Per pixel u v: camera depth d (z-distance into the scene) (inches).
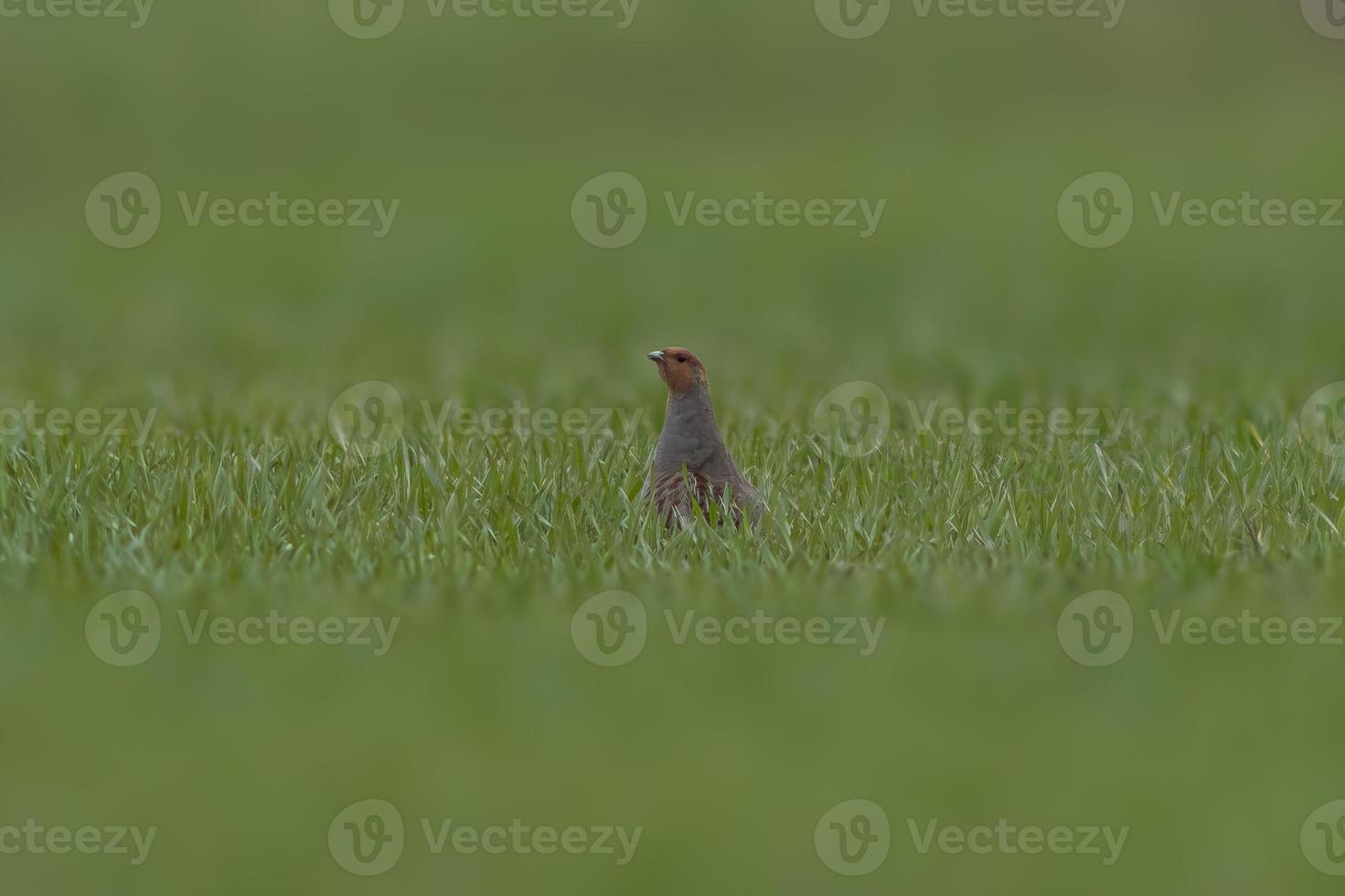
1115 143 6338.6
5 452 1571.1
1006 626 1170.0
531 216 5679.1
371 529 1365.7
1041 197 5595.5
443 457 1589.6
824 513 1400.1
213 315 4434.1
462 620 1171.3
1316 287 4362.7
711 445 1405.0
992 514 1400.1
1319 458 1605.6
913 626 1169.4
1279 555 1339.8
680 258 5103.3
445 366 2974.9
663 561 1294.3
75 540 1317.7
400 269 5073.8
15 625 1157.7
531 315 4404.5
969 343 3580.2
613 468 1547.7
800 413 2011.6
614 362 3134.8
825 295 4574.3
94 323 4293.8
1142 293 4407.0
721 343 3757.4
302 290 4820.4
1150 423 1908.2
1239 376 2640.3
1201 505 1433.3
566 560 1323.8
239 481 1451.8
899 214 5506.9
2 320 4343.0
